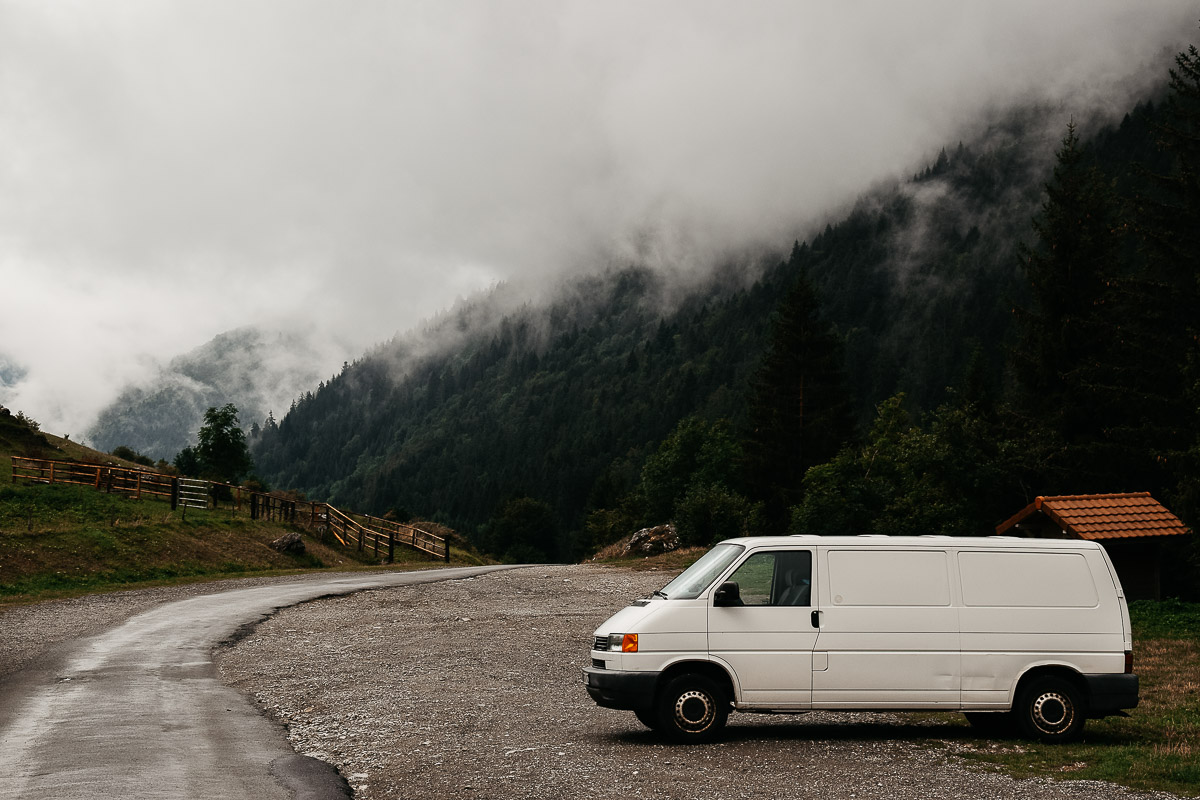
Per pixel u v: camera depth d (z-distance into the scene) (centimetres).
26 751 996
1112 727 1126
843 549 1062
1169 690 1376
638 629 1026
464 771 888
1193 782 824
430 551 5919
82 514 3981
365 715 1202
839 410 7000
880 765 900
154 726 1143
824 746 998
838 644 1034
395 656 1762
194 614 2416
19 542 3316
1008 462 3575
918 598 1053
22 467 4741
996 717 1148
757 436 7044
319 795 802
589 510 13575
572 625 2247
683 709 1015
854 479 3791
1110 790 797
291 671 1599
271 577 3650
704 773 866
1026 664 1048
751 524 5006
